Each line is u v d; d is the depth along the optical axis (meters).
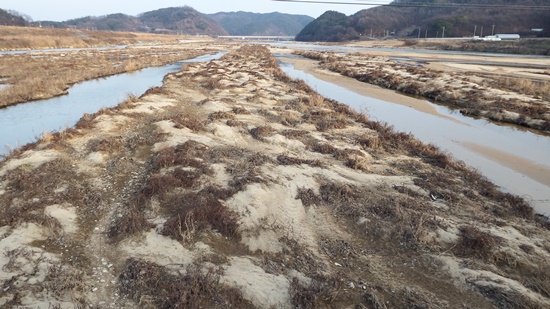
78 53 56.22
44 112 20.72
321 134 16.39
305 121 17.97
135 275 6.71
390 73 37.31
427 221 8.80
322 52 72.75
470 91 26.89
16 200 9.05
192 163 11.27
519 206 10.29
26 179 10.01
